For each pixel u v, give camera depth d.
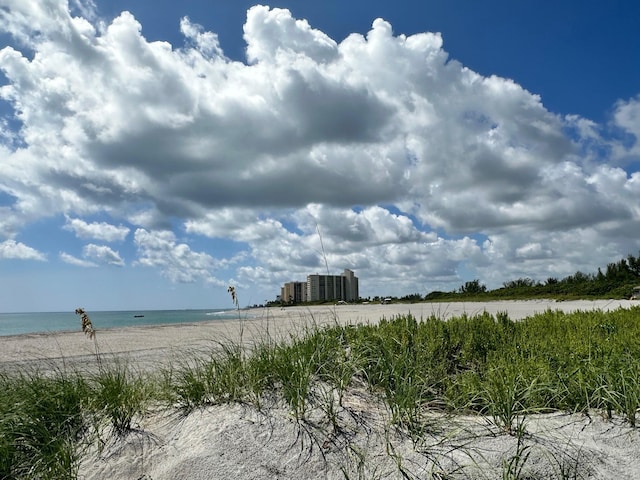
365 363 5.14
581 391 4.46
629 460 3.35
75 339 14.79
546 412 4.34
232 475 3.38
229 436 3.80
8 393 4.71
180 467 3.50
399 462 3.35
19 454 4.01
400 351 5.55
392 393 4.42
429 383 5.12
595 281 43.62
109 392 4.61
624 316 9.50
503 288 49.00
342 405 4.27
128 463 3.71
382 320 7.80
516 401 4.19
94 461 3.83
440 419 4.14
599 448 3.49
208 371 5.05
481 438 3.69
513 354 5.86
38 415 4.39
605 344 6.02
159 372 5.95
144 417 4.52
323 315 14.83
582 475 3.17
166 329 18.94
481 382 4.90
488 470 3.23
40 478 3.70
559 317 9.62
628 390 4.20
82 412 4.58
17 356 10.44
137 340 13.77
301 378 4.31
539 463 3.28
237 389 4.66
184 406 4.59
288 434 3.82
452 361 6.18
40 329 29.48
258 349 5.52
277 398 4.46
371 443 3.69
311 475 3.36
